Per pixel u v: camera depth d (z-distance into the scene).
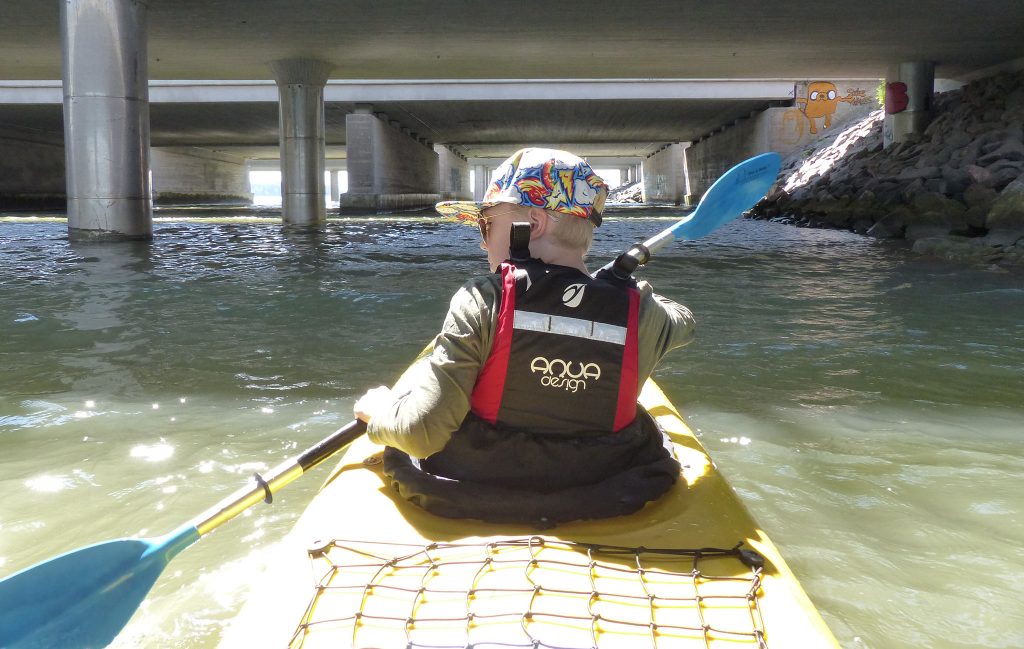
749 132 33.28
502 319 1.76
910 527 2.74
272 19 17.08
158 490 3.02
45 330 6.02
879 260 10.99
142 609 2.23
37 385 4.47
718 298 7.70
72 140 13.80
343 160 59.12
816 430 3.74
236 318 6.59
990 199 13.48
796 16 17.06
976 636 2.11
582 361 1.79
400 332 6.05
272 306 7.19
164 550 1.92
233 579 2.38
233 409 4.02
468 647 1.38
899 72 22.53
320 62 21.80
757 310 7.00
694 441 2.39
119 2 13.49
